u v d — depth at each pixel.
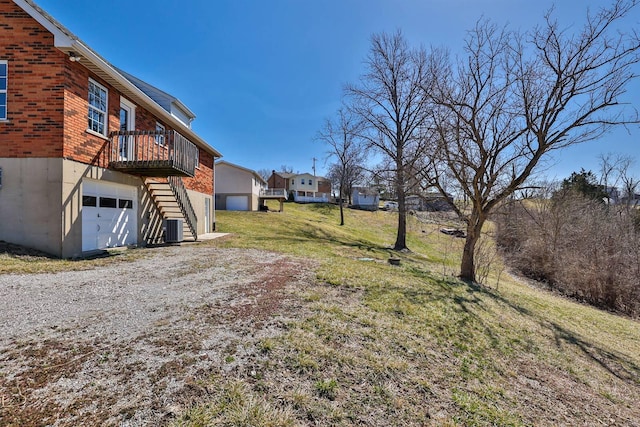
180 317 4.01
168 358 2.95
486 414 2.81
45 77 7.57
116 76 8.80
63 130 7.56
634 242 15.16
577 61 7.91
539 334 5.96
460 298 7.11
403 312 5.20
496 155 9.41
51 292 4.85
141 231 11.10
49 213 7.47
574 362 4.96
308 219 27.92
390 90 18.17
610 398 3.93
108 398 2.32
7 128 7.54
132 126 10.51
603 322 9.05
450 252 20.22
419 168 11.43
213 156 18.17
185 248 10.55
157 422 2.11
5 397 2.27
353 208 43.91
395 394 2.84
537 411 3.13
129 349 3.08
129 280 5.81
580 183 25.25
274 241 13.80
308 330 3.90
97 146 8.71
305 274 7.07
